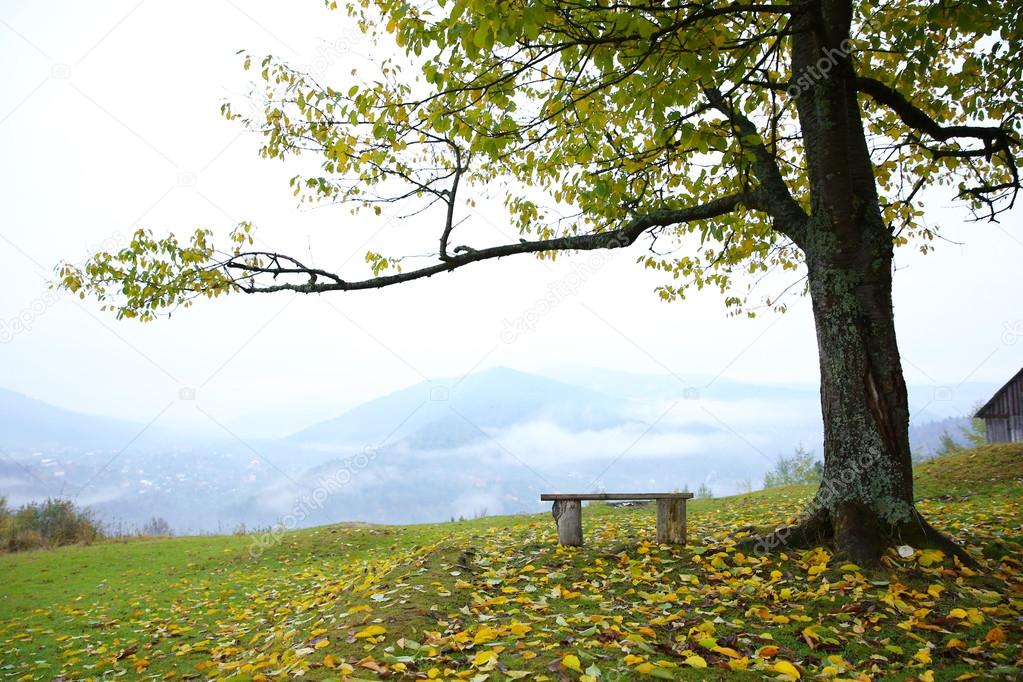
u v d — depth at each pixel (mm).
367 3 8906
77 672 7352
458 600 6387
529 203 9609
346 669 4500
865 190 7477
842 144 7145
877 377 7023
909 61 8086
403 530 17906
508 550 8859
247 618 9133
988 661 4602
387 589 6797
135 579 13688
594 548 8516
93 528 22641
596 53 5676
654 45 5453
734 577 6699
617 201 8469
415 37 5832
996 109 9398
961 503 12312
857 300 7129
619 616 5680
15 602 12055
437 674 4398
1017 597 5762
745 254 10844
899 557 6480
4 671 7719
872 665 4590
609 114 7879
